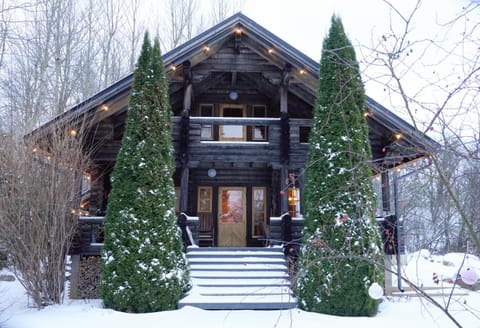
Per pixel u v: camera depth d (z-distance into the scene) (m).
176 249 8.48
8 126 10.61
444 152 3.12
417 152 3.48
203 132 13.30
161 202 8.38
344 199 7.79
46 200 8.42
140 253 7.91
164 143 8.80
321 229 7.77
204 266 9.71
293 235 10.30
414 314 7.62
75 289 9.22
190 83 11.34
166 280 7.96
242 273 9.49
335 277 7.52
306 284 7.89
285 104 11.34
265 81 12.77
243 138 13.35
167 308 7.91
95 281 9.45
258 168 13.64
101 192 12.05
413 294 8.97
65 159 8.76
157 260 7.98
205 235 13.12
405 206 5.02
